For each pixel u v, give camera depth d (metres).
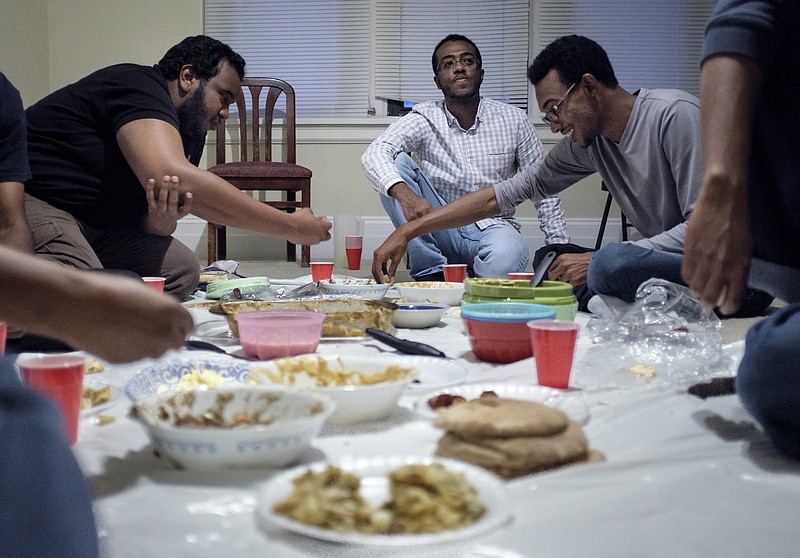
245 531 0.69
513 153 3.72
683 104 2.15
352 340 1.58
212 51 2.40
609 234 5.18
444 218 2.54
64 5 5.14
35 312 0.59
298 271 4.25
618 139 2.27
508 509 0.68
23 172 1.95
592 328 1.66
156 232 2.44
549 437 0.84
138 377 1.13
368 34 5.36
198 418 0.89
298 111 5.43
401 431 0.99
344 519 0.66
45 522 0.48
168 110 2.22
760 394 0.87
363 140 5.23
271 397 0.91
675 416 1.04
